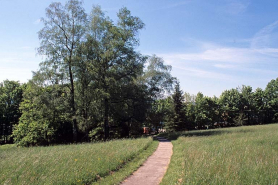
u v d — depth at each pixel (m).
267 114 68.81
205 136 23.03
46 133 32.50
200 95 66.94
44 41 26.23
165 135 33.62
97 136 35.09
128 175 8.97
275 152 11.54
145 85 33.38
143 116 31.53
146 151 15.34
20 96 48.72
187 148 14.40
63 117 32.53
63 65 27.55
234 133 24.03
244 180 6.91
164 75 34.69
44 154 12.34
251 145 14.28
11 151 17.72
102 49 27.97
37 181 7.16
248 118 69.44
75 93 28.62
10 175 7.81
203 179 7.00
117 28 28.44
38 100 25.94
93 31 27.86
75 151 12.97
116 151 12.80
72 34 27.20
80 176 7.77
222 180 6.80
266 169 7.95
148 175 9.06
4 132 49.44
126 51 28.02
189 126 49.38
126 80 29.58
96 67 27.70
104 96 26.61
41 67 26.39
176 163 10.85
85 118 28.44
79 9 27.03
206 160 9.49
